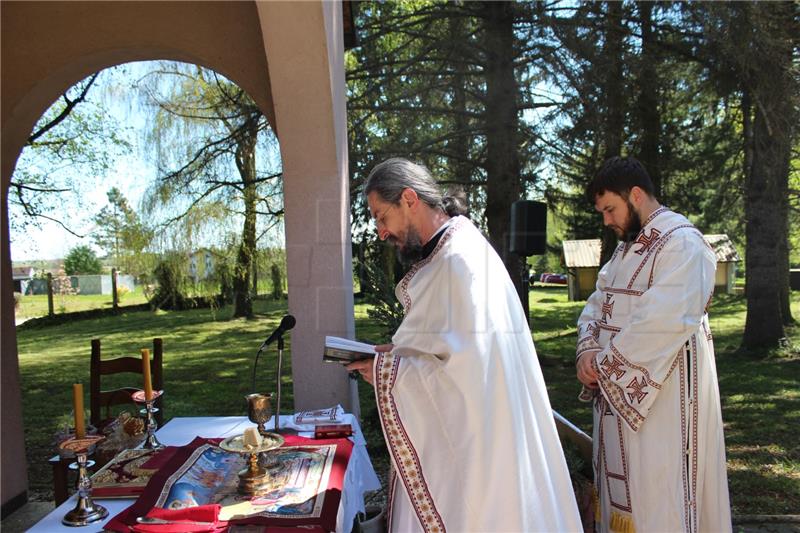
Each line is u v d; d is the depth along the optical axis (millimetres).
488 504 1635
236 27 3479
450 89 6305
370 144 6492
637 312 2082
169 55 3713
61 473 2553
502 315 1740
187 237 8039
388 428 1729
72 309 16453
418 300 1766
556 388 6742
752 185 7309
